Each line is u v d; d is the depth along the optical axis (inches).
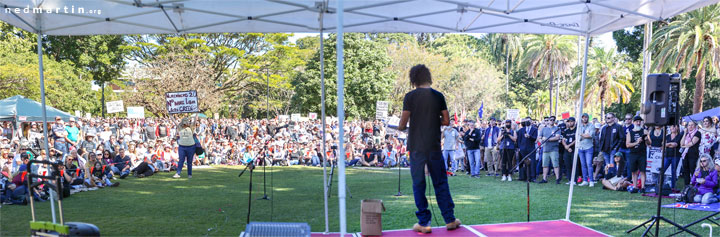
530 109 2573.8
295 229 181.0
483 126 615.5
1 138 518.0
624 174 400.5
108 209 289.7
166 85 1186.6
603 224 246.4
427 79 197.6
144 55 1366.9
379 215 197.2
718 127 429.1
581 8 238.1
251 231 178.5
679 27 932.0
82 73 1360.7
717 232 228.7
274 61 1414.9
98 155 420.8
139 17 244.5
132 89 1270.9
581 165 423.5
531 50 2027.6
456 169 582.2
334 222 249.9
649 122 216.4
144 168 501.4
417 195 199.6
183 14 240.8
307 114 1606.8
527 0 226.4
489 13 245.0
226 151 721.0
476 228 208.1
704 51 924.0
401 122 198.2
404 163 678.5
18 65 1031.6
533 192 371.2
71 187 377.7
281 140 719.1
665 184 356.8
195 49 1228.5
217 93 1325.0
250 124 1019.3
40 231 163.0
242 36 1376.7
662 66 967.6
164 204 311.3
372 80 1587.1
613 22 245.3
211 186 414.9
